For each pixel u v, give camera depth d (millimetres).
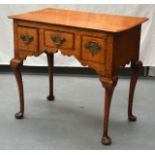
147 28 3377
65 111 2807
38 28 2342
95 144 2363
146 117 2721
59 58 3525
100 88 3262
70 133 2492
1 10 3455
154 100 3012
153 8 3328
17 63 2512
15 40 2473
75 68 3641
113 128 2561
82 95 3102
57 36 2275
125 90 3221
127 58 2330
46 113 2771
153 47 3422
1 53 3570
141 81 3441
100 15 2518
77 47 2225
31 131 2512
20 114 2676
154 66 3486
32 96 3064
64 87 3271
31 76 3525
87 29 2148
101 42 2127
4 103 2912
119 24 2246
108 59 2137
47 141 2395
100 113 2779
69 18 2395
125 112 2795
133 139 2428
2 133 2480
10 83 3332
